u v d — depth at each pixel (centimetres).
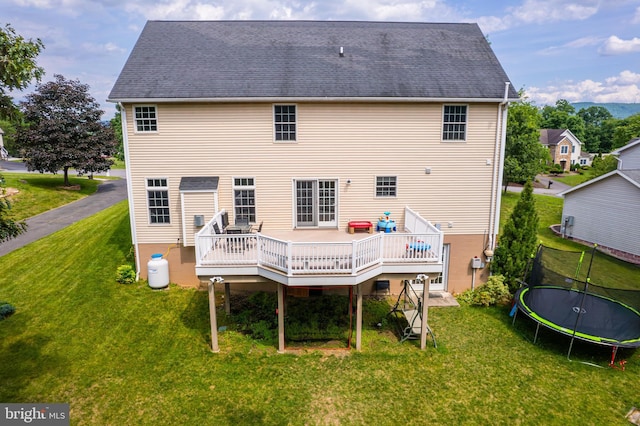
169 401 822
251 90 1221
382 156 1288
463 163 1306
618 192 1830
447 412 809
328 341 1066
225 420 775
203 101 1208
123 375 898
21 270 1446
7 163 4412
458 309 1271
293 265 940
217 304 1247
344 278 932
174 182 1277
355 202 1316
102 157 2936
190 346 1020
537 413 810
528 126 3086
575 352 1035
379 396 852
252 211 1308
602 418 799
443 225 1343
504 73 1328
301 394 853
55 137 2714
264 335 1080
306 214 1325
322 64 1333
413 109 1262
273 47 1409
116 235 1802
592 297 1184
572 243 2019
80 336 1045
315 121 1256
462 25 1575
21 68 680
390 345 1052
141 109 1236
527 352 1032
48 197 2553
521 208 1340
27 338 1027
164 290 1313
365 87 1247
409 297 1255
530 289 1236
